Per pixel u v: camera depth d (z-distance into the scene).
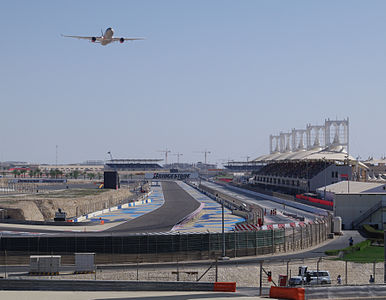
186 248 73.62
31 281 54.59
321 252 79.38
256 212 122.88
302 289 48.97
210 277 62.53
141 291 53.91
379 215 104.19
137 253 71.94
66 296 50.81
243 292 53.72
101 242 71.56
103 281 54.06
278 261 70.62
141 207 164.75
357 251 79.00
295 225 97.62
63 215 117.88
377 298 49.72
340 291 49.78
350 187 145.25
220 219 129.00
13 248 71.00
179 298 49.56
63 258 70.12
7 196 166.12
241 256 75.81
